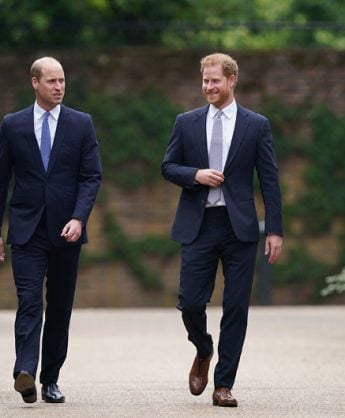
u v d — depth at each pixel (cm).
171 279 4038
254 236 1770
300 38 5262
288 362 2339
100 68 4003
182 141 1803
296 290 4062
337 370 2211
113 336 2900
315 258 4062
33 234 1786
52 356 1825
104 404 1789
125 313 3719
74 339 2825
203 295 1772
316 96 4059
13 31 4516
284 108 4044
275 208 1784
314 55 4053
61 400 1812
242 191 1780
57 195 1795
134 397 1870
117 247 4022
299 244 4059
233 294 1767
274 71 4047
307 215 4066
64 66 3994
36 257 1786
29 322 1747
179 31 4762
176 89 4028
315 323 3231
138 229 4031
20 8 4478
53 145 1802
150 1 4675
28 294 1761
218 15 4984
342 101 4062
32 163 1798
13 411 1708
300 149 4053
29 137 1798
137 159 4025
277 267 4047
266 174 1786
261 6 5300
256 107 4047
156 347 2644
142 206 4028
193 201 1783
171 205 4031
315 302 4066
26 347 1731
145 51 4016
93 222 4025
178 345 2686
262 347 2616
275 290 4053
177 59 4022
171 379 2100
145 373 2189
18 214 1798
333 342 2722
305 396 1875
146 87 4019
